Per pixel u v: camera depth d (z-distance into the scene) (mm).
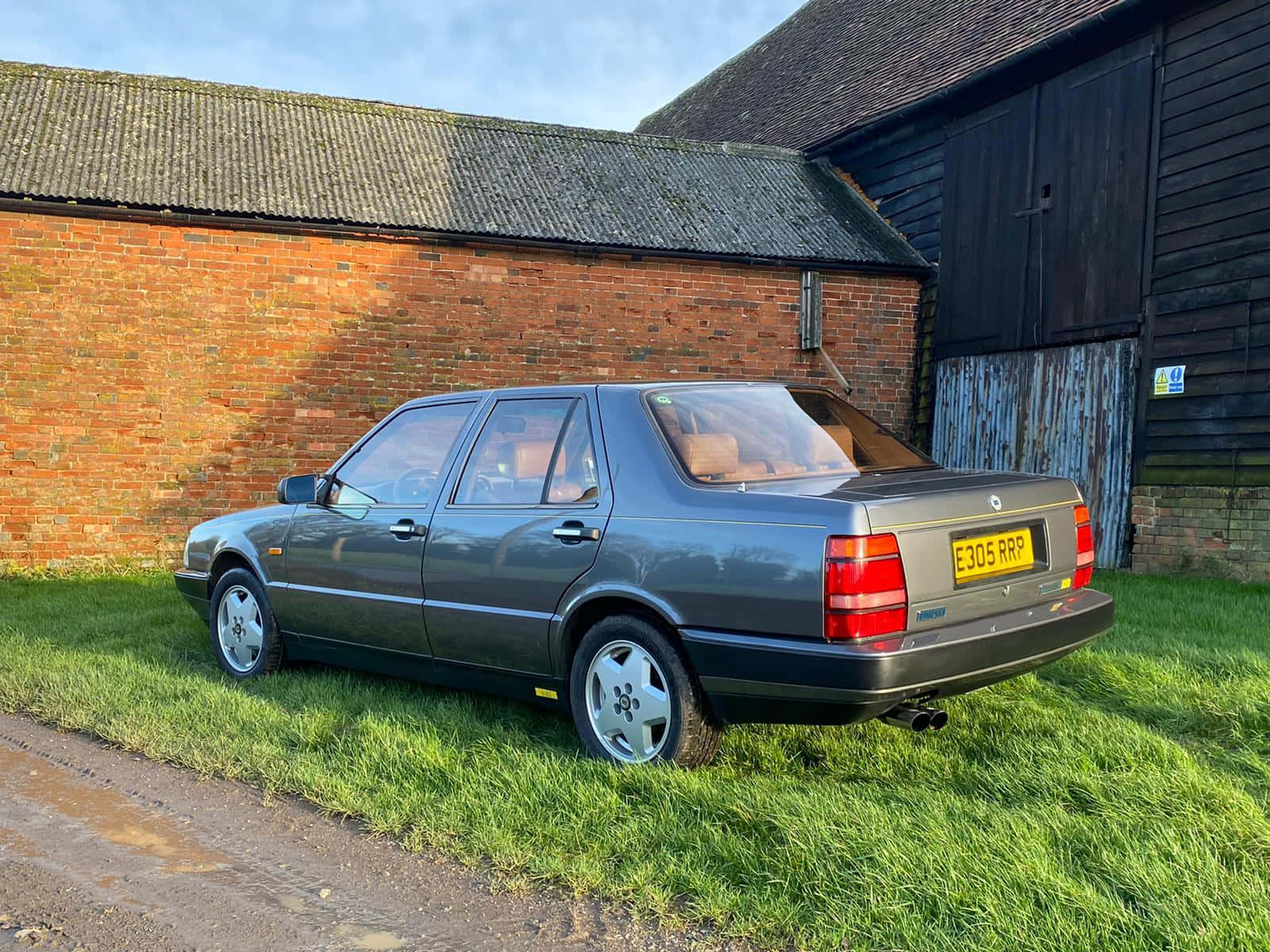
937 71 13102
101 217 9914
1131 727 4152
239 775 3975
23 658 5820
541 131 13648
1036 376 11148
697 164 13891
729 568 3543
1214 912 2578
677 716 3680
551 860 3068
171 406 10227
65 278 9875
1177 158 9492
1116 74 10188
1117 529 10117
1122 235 10078
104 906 2906
